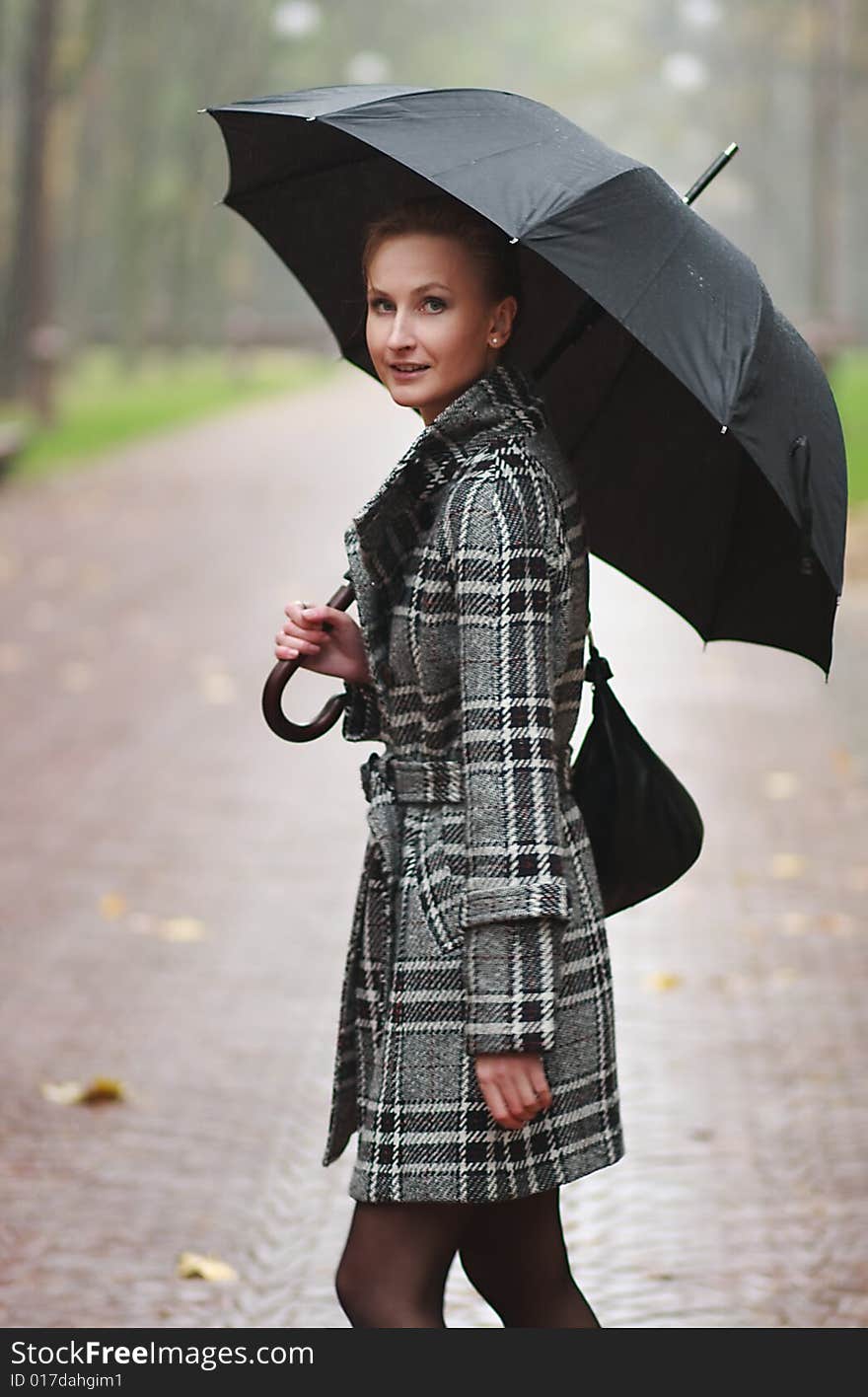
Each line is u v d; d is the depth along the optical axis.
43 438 42.81
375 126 4.18
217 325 95.00
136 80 72.75
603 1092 4.25
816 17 73.81
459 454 4.07
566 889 3.90
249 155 4.86
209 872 11.37
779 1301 6.18
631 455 4.72
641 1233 6.75
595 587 23.08
